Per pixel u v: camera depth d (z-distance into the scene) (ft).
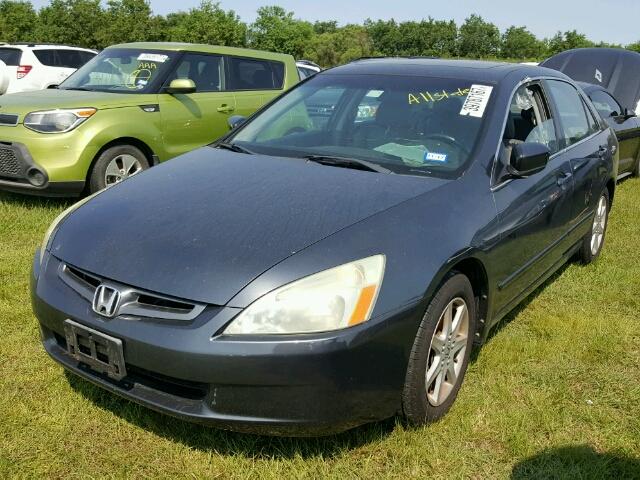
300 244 8.38
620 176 28.04
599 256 17.89
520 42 288.71
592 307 14.70
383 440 9.22
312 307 7.86
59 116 19.94
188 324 7.88
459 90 12.40
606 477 8.83
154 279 8.18
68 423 9.38
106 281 8.47
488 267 10.25
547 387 10.98
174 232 8.82
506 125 11.91
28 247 16.69
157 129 22.29
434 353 9.46
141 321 8.09
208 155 12.07
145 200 9.88
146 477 8.43
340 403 8.02
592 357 12.09
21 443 8.91
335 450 8.98
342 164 11.07
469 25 294.87
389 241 8.72
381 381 8.35
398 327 8.36
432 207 9.61
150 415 9.56
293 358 7.70
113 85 23.36
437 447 9.11
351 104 12.76
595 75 34.63
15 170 20.07
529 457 9.16
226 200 9.58
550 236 13.04
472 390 10.74
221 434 9.18
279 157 11.62
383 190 9.85
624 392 11.02
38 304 9.14
